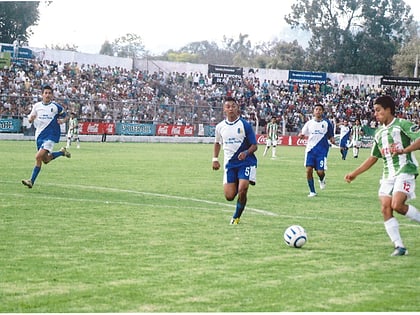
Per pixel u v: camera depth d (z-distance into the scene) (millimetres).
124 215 13250
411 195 10039
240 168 12633
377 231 12109
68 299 7152
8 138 47438
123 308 6867
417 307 7109
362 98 68688
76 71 57594
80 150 38000
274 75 66625
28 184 17266
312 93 67375
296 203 16375
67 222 12188
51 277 8062
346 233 11805
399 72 82938
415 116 67312
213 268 8695
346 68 83938
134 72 60750
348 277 8367
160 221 12578
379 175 26688
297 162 33531
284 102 64875
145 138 53938
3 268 8469
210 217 13297
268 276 8312
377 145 10266
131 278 8070
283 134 59812
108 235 10961
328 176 25594
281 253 9781
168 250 9820
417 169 10125
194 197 16797
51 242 10258
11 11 72375
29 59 55875
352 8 84125
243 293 7500
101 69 59156
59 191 17094
